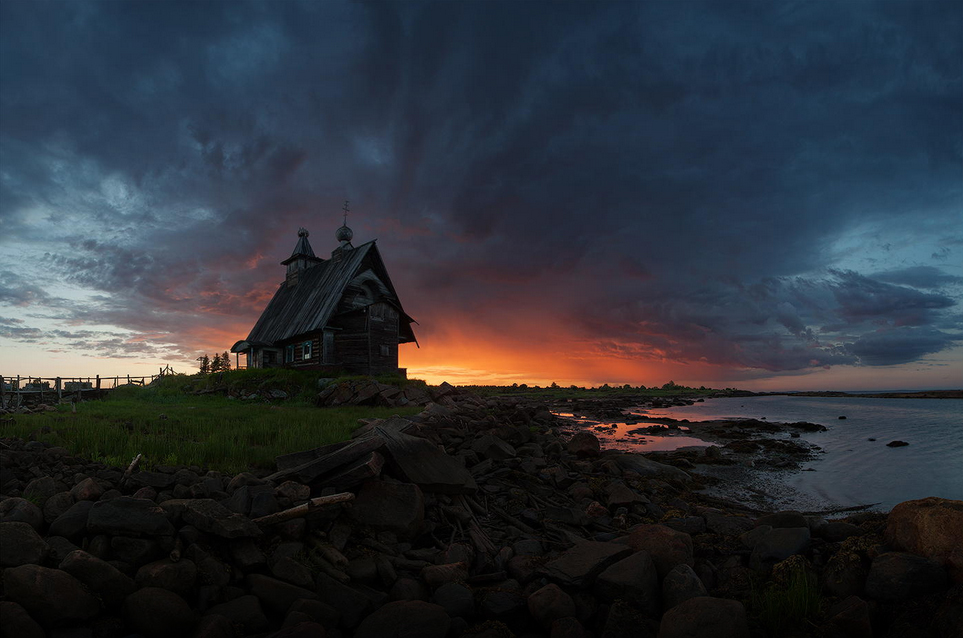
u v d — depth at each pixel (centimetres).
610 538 938
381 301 3559
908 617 554
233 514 695
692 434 2517
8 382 2380
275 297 4947
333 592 652
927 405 5044
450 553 810
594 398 5581
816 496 1272
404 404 2511
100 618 546
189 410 1981
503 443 1523
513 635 616
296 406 2586
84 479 776
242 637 576
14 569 516
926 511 655
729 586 692
